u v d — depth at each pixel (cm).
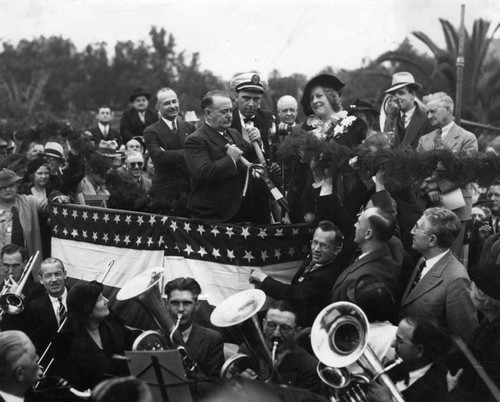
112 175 927
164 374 575
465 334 604
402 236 725
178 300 659
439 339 573
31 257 909
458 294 634
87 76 1561
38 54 1564
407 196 728
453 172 694
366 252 675
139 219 823
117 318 683
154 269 675
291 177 789
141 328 769
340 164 716
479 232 784
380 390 554
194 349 656
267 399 567
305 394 568
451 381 570
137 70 1503
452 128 789
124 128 1182
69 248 885
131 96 1187
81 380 651
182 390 578
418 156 693
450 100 789
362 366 562
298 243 775
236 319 603
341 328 561
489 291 586
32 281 862
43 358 657
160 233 808
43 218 930
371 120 813
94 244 859
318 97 814
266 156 814
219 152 779
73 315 655
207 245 782
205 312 772
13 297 725
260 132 831
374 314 614
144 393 470
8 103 1534
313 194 761
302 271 739
